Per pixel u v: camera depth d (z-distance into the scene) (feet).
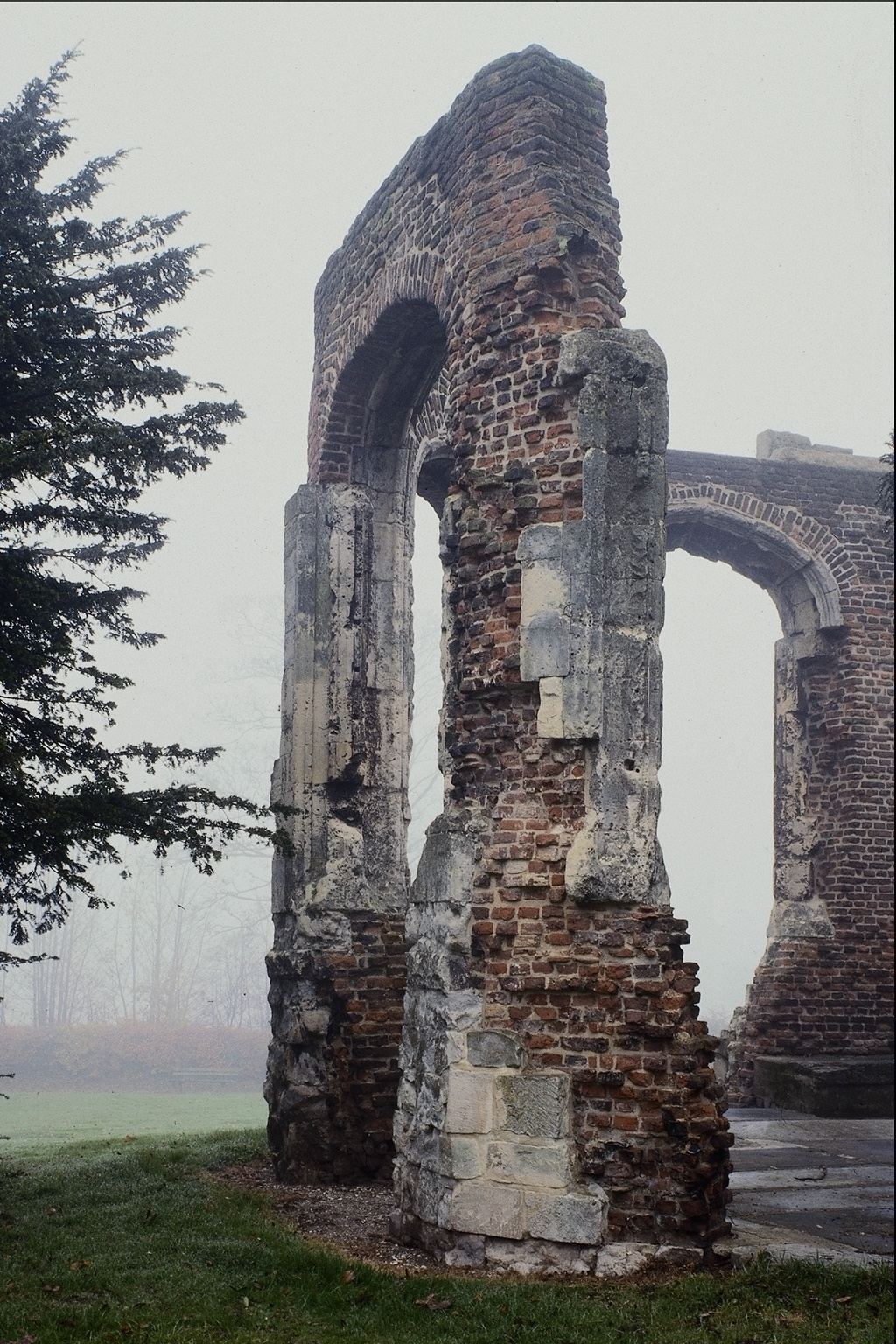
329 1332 20.06
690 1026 25.09
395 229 34.81
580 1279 23.49
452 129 31.50
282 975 35.70
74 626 33.32
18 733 31.55
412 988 27.45
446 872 26.53
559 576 26.58
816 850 56.34
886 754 55.67
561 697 26.11
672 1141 24.44
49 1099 64.08
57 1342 18.63
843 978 53.93
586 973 25.20
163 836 30.89
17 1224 26.48
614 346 27.35
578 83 29.99
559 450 27.30
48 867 30.94
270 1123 35.78
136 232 34.58
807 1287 22.18
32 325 32.40
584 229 28.48
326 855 35.68
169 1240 25.09
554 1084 24.68
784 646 58.23
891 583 56.95
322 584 37.58
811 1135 43.88
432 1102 25.91
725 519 56.08
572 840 25.80
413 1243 26.11
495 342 28.58
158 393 32.89
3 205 32.48
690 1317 20.76
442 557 29.27
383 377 38.01
